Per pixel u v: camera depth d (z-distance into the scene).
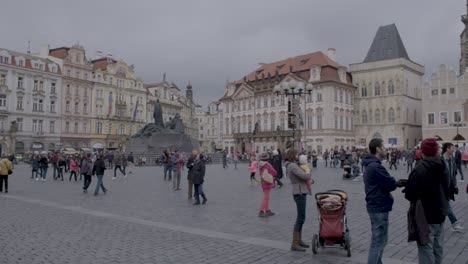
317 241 9.23
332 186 24.67
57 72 90.38
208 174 38.22
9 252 9.32
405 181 7.19
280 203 17.64
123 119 105.81
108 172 39.78
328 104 84.62
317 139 85.94
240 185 26.39
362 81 92.62
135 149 53.75
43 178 31.69
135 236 11.03
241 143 99.00
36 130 86.19
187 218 13.88
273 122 93.50
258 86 97.69
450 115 76.25
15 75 82.25
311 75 87.88
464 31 82.62
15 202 18.00
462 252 9.19
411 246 9.77
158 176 34.72
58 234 11.24
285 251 9.42
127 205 17.03
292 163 9.63
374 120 90.38
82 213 14.88
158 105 56.03
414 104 90.81
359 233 11.30
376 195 7.41
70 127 93.44
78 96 95.25
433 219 6.65
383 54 92.19
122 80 107.00
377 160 7.60
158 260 8.70
